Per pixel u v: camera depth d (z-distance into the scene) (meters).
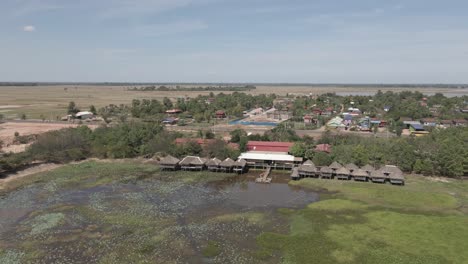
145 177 86.12
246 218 60.44
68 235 53.28
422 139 99.44
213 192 75.38
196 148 100.12
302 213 62.31
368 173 82.56
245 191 76.31
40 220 58.94
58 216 60.56
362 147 91.00
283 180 85.06
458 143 92.62
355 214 61.44
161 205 66.75
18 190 74.94
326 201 68.38
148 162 100.12
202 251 48.34
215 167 91.38
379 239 51.28
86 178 84.50
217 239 52.12
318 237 52.19
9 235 53.22
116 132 113.56
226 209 65.06
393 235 52.56
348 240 51.12
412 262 44.66
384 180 81.00
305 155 94.69
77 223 57.91
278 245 49.94
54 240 51.53
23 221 58.59
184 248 49.19
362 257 46.22
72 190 75.56
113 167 94.56
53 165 95.06
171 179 84.75
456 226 55.41
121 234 53.75
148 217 60.72
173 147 101.44
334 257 46.31
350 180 83.06
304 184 80.75
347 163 87.69
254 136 113.62
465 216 60.47
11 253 47.47
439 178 83.69
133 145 108.50
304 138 114.00
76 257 46.50
